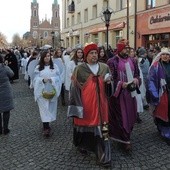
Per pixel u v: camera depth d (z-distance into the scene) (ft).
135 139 23.26
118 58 21.20
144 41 79.46
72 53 36.04
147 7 77.25
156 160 19.19
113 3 94.58
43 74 24.44
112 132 20.79
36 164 18.88
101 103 18.52
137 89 21.02
